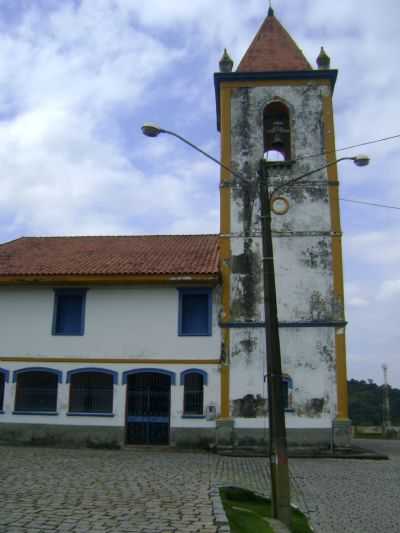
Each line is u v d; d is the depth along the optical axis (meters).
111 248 25.11
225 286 21.00
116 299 21.56
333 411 19.72
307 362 20.17
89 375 21.27
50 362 21.28
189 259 22.56
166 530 7.89
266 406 19.92
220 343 20.62
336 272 20.84
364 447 24.64
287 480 9.61
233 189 21.84
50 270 21.95
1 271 22.11
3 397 21.27
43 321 21.72
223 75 22.73
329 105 22.39
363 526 9.83
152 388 20.89
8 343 21.69
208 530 7.98
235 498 11.26
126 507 9.35
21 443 20.70
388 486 13.52
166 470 14.64
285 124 22.97
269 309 10.36
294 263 21.03
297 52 23.80
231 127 22.52
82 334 21.39
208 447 19.89
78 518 8.43
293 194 21.62
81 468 14.39
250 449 19.45
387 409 44.34
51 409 21.14
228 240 21.41
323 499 11.99
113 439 20.34
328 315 20.52
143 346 20.98
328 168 21.77
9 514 8.55
